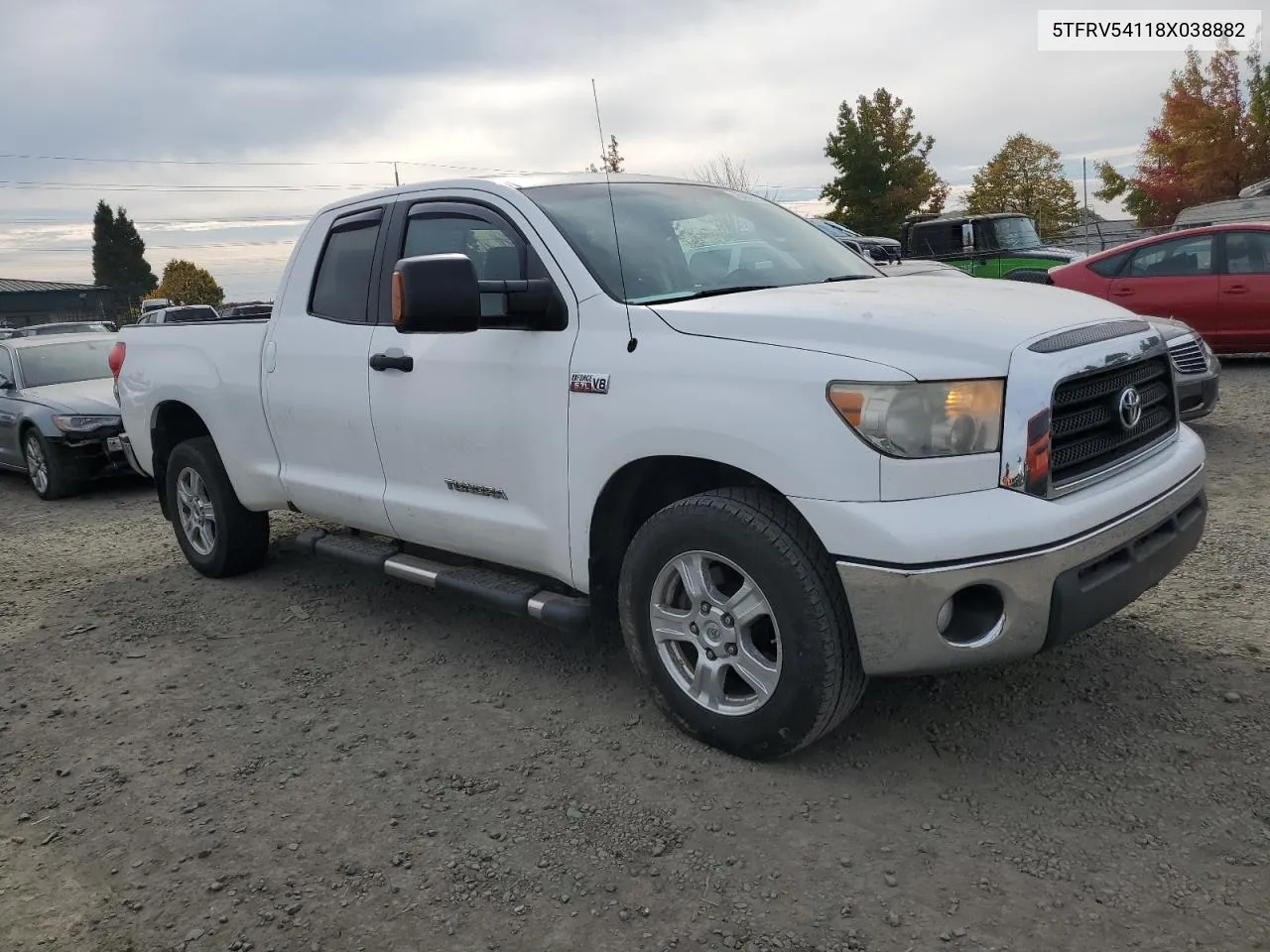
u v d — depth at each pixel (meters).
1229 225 10.22
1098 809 2.95
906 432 2.81
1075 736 3.37
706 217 4.21
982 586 2.85
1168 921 2.46
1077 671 3.83
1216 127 31.41
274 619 5.08
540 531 3.74
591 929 2.57
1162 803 2.96
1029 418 2.85
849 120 40.38
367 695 4.09
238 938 2.62
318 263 4.77
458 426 3.95
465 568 4.24
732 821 3.00
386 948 2.55
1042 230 42.47
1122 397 3.20
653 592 3.42
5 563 6.73
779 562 3.01
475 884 2.78
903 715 3.59
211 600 5.43
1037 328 3.05
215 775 3.49
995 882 2.65
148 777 3.51
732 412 3.05
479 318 3.56
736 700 3.34
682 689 3.43
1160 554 3.24
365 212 4.58
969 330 2.96
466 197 4.11
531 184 4.02
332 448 4.62
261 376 4.96
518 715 3.81
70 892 2.87
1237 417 8.30
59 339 10.64
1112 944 2.39
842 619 3.01
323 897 2.77
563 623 3.68
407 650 4.56
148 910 2.76
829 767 3.27
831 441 2.87
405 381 4.15
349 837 3.06
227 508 5.53
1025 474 2.86
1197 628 4.16
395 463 4.30
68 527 7.95
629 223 3.91
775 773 3.26
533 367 3.65
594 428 3.44
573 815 3.09
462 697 4.02
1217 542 5.20
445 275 3.36
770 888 2.68
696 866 2.80
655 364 3.28
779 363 3.00
